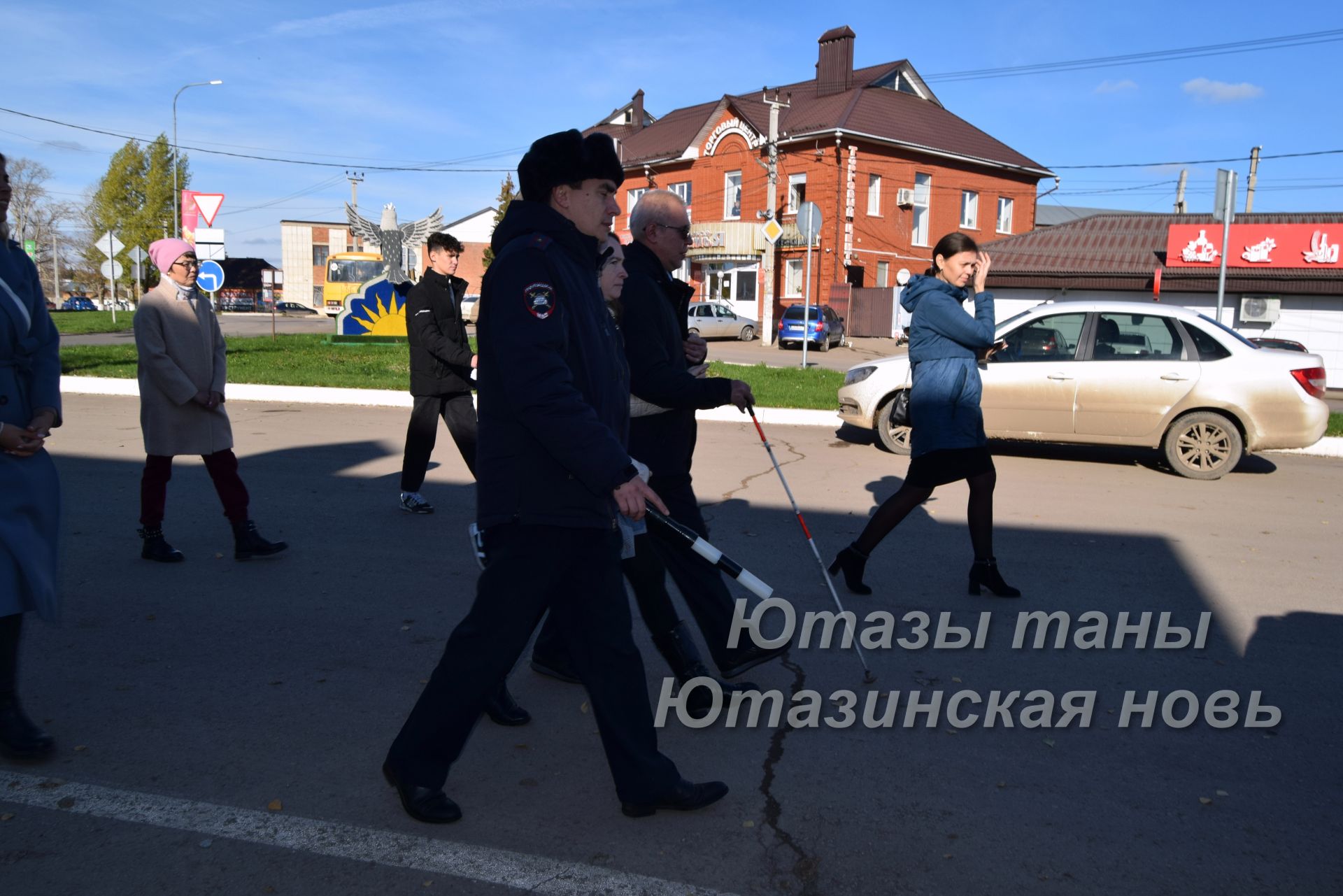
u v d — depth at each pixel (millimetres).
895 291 38219
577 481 2773
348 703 3883
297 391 14148
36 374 3531
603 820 3043
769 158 36844
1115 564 6176
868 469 9297
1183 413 9266
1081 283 29609
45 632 4582
